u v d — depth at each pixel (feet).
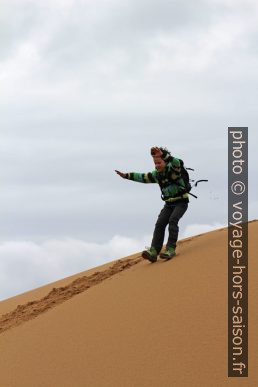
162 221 29.76
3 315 31.71
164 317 22.08
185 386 17.61
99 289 27.91
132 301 24.62
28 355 22.95
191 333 20.34
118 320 23.21
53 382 20.01
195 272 25.31
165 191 29.68
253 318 20.24
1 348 24.93
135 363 19.58
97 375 19.56
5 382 21.12
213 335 19.81
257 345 18.74
